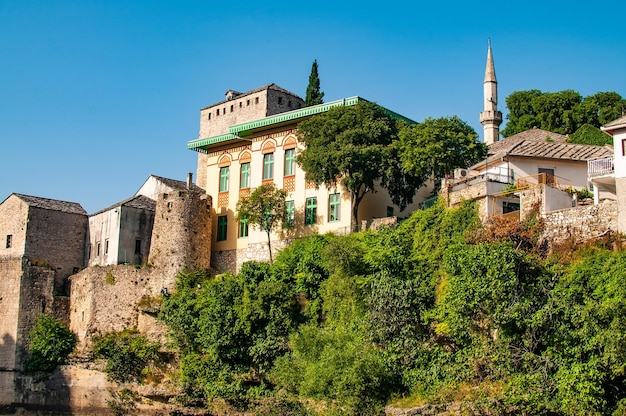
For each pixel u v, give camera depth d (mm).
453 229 49312
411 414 40594
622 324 36094
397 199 58562
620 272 38625
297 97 81125
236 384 51656
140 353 58188
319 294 52125
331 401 43500
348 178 55500
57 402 60906
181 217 63062
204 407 53094
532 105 88125
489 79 88188
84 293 64438
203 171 81625
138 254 66375
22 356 63344
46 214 68250
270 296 51938
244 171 66125
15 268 65125
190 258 62656
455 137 55250
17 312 63969
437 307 46062
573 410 36094
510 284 40406
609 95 84688
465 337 43375
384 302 46344
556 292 40000
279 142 63781
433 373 43438
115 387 58438
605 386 36750
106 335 62094
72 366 61250
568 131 83875
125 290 62719
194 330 56000
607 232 42375
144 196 69625
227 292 53969
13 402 62375
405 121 62375
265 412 47031
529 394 37406
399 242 50625
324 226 59250
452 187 52219
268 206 60719
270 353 50719
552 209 46688
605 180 45719
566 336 38094
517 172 56719
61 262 68250
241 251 64125
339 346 44406
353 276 49812
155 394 55938
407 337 45312
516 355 39500
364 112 56875
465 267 42531
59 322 64688
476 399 39406
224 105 82000
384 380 43562
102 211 69000
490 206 48938
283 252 56750
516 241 45156
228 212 66188
